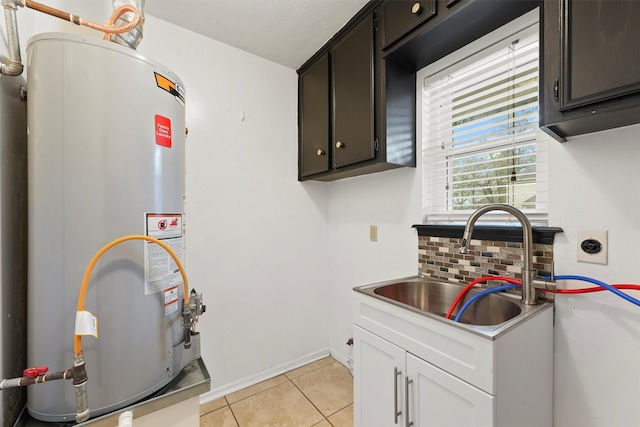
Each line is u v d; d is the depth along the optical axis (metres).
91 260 0.78
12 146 0.86
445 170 1.58
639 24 0.70
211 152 1.81
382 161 1.49
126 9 0.96
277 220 2.10
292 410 1.70
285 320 2.14
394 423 1.17
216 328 1.83
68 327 0.77
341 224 2.24
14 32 0.81
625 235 0.95
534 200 1.25
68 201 0.77
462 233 1.43
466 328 0.92
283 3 1.52
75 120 0.78
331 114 1.85
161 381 0.90
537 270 1.16
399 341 1.15
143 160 0.87
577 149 1.05
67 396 0.77
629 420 0.95
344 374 2.09
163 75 0.94
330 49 1.85
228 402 1.78
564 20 0.83
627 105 0.73
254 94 1.99
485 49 1.33
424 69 1.61
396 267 1.79
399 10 1.37
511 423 0.91
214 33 1.76
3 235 0.81
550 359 1.09
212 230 1.81
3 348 0.80
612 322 0.98
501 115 1.33
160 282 0.90
